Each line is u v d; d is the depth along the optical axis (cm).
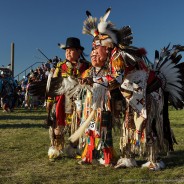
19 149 559
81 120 457
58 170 432
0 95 1370
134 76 423
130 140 434
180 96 437
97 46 435
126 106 434
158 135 429
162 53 448
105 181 380
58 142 489
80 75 472
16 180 387
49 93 477
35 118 1106
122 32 428
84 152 462
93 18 452
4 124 925
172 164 459
